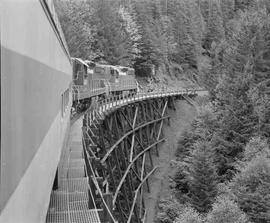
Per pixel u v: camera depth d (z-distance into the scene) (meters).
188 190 22.09
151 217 22.45
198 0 90.75
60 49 7.29
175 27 69.19
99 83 30.50
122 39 51.16
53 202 7.46
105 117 21.33
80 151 12.25
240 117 22.52
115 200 16.98
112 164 21.72
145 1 68.75
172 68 64.31
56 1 40.44
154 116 35.25
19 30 2.43
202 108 27.53
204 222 14.22
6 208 2.04
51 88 4.98
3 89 1.92
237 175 15.97
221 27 79.88
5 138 1.98
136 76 57.53
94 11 48.69
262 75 27.02
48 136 4.53
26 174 2.74
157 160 29.89
